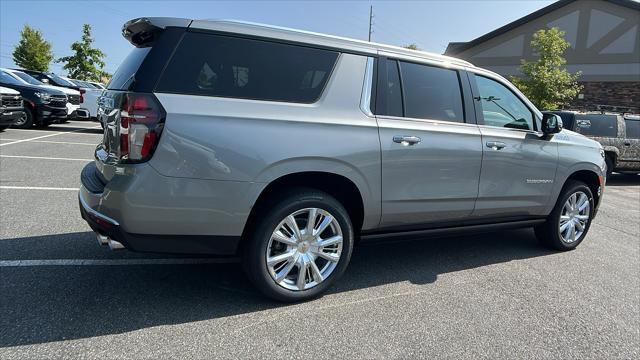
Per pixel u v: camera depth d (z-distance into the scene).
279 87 3.13
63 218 4.97
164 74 2.82
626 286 4.05
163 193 2.77
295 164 3.09
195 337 2.79
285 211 3.13
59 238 4.35
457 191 3.94
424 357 2.73
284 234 3.21
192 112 2.81
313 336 2.89
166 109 2.76
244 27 3.07
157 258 4.01
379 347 2.81
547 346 2.95
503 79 4.45
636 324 3.32
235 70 3.01
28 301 3.09
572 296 3.76
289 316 3.13
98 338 2.71
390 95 3.60
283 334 2.89
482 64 25.52
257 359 2.60
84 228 4.67
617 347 2.99
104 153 3.14
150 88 2.78
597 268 4.50
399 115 3.62
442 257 4.59
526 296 3.71
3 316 2.88
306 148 3.11
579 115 10.87
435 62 3.92
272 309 3.22
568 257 4.82
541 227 4.97
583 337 3.10
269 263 3.16
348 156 3.28
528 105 4.60
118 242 2.91
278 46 3.17
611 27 21.89
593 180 5.23
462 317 3.27
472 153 3.96
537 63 20.14
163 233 2.85
